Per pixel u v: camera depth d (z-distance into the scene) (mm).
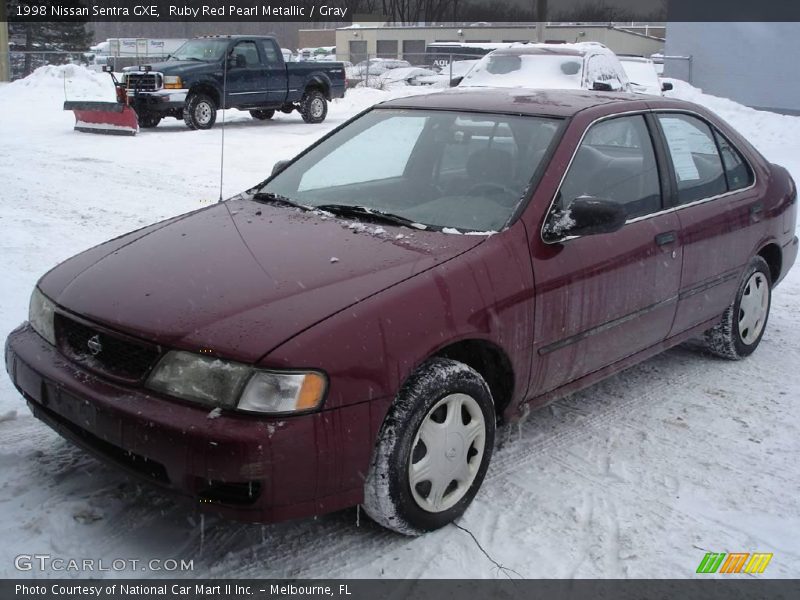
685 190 4461
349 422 2801
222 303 2951
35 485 3377
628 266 3908
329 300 2934
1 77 32094
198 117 17562
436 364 3121
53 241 7410
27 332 3453
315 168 4430
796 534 3309
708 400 4551
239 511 2727
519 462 3801
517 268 3398
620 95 4562
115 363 2975
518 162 3855
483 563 3041
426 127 4309
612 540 3215
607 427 4191
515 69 13773
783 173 5473
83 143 15125
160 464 2773
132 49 39781
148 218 8617
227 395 2697
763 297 5223
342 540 3158
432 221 3691
